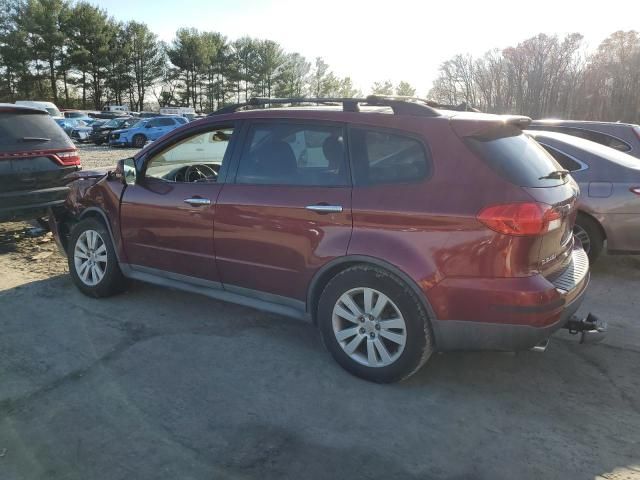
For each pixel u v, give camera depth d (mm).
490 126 3039
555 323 2900
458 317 2920
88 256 4777
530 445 2699
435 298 2939
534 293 2783
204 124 4012
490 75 52000
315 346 3822
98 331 4051
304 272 3400
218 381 3311
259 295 3732
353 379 3342
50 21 58000
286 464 2541
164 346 3799
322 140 3389
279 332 4059
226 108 4074
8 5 57688
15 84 59688
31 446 2660
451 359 3625
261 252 3578
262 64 74875
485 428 2844
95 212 4738
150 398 3109
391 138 3158
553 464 2553
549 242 2932
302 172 3436
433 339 3064
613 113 45938
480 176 2879
